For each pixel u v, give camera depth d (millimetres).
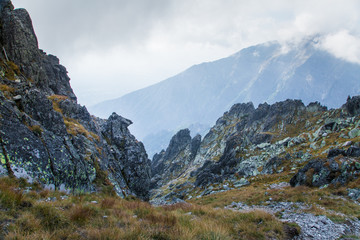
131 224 11242
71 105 43094
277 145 98938
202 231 11305
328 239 13367
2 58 32969
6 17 37562
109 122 59188
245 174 84375
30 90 26094
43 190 16000
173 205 23375
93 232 9016
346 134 73500
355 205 23000
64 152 23672
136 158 53938
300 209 23438
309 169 41812
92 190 26562
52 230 8828
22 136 18719
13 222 8477
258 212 17594
